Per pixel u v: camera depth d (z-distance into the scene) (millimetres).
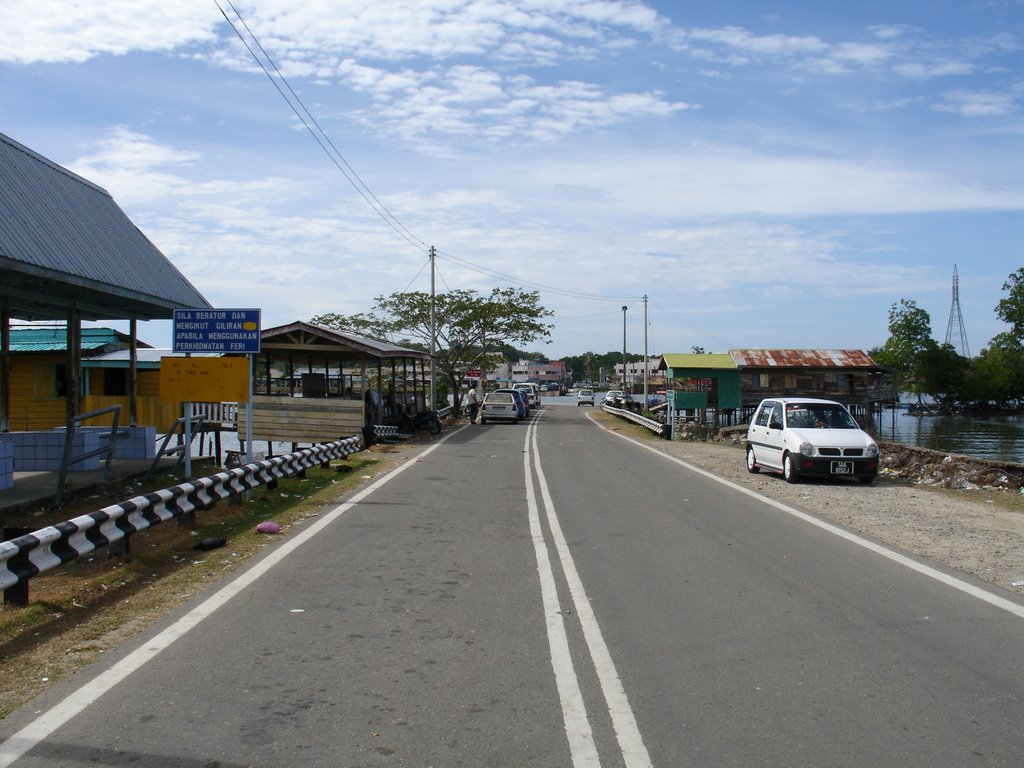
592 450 24719
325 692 5023
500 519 11531
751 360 59594
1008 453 41750
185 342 12672
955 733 4469
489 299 50250
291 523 11094
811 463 16031
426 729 4496
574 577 8055
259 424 24766
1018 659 5676
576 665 5531
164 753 4176
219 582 7758
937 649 5891
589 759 4148
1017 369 83312
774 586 7719
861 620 6609
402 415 29438
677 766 4078
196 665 5480
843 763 4105
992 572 8406
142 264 13797
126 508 8234
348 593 7391
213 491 10883
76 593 7223
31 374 24969
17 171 11898
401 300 49719
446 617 6652
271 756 4156
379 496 13836
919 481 18656
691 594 7418
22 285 13102
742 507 12859
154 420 22281
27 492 12109
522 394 51438
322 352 25594
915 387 86375
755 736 4422
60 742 4285
